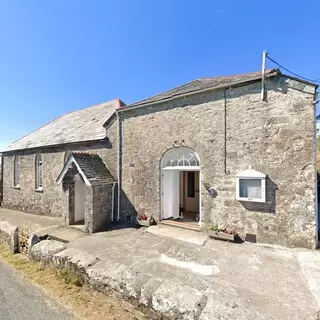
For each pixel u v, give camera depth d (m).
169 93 9.97
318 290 4.30
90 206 9.06
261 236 6.89
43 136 16.05
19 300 4.75
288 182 6.52
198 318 3.30
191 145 8.30
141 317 4.01
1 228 8.95
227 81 8.56
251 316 3.20
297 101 6.40
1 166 18.19
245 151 7.18
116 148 10.54
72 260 5.50
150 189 9.40
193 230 8.27
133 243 7.27
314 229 6.23
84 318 4.12
